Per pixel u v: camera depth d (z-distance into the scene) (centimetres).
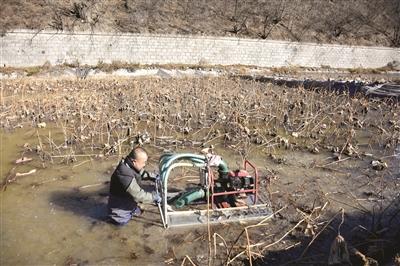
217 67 3052
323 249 576
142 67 2759
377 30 4256
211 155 659
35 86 1836
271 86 2072
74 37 2653
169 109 1345
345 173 860
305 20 3984
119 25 3003
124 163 603
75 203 687
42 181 768
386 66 3919
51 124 1146
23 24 2617
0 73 2289
